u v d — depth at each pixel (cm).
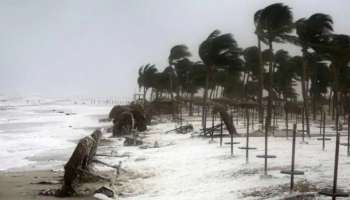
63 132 5169
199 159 2431
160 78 9388
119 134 4419
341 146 2692
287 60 7156
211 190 1666
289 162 2058
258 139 3281
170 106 7431
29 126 6188
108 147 3416
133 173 2203
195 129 4631
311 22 4094
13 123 6769
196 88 8056
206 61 4894
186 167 2239
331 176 1648
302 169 1844
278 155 2325
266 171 1791
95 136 2095
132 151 3098
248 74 7494
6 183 2058
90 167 2077
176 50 8044
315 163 1986
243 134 3719
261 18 4800
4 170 2523
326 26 4091
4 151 3406
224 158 2358
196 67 7131
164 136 4131
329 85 7038
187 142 3388
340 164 1925
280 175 1755
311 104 8000
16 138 4394
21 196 1766
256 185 1631
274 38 4891
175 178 1997
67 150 3531
